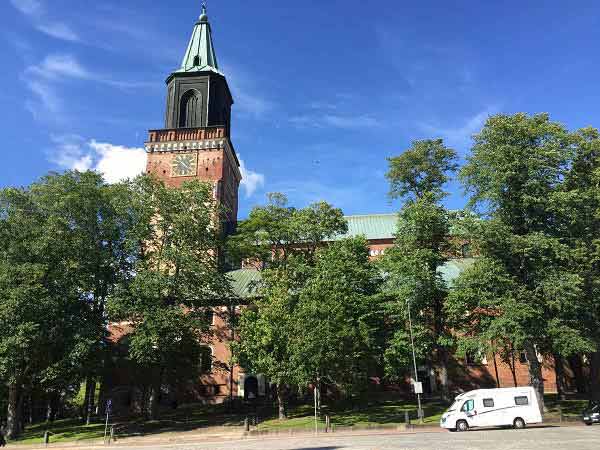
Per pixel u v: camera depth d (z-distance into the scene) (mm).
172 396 55688
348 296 41594
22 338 37125
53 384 45500
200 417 47375
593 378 41125
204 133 65125
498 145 40062
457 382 55688
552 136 40219
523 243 37312
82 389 63188
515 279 38219
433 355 54125
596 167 41719
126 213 46188
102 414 54875
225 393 55406
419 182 48344
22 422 49188
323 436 33812
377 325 43344
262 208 49719
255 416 43094
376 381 55406
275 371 40344
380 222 71875
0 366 38031
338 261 44031
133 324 43688
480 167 40750
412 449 22750
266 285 46531
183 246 46750
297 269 44969
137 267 45000
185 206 48500
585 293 37344
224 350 56469
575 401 44906
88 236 43656
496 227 38031
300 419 42125
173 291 44812
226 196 66062
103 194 45750
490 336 36469
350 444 26875
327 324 37875
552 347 36812
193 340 45938
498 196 39281
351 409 46656
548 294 35375
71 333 40875
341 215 48844
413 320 42500
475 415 33875
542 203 38344
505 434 28844
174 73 66750
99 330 42875
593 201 39312
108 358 45656
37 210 43594
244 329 43688
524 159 38844
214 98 66875
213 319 57094
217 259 51125
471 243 41031
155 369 45656
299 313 39094
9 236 41531
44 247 40281
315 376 39188
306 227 47031
